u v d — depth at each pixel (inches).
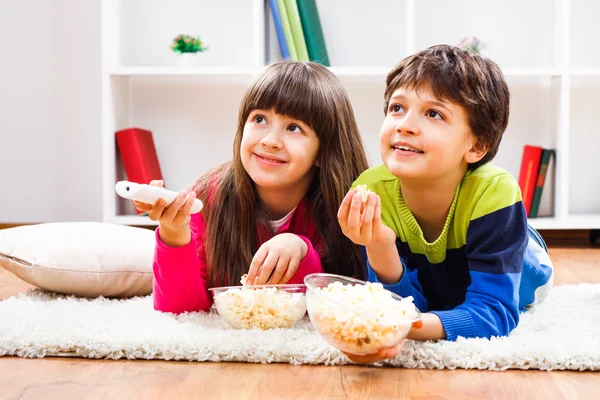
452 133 41.3
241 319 42.7
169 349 38.8
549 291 55.2
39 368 37.2
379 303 37.2
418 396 33.2
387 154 42.5
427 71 41.2
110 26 96.0
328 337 36.6
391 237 40.7
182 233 45.0
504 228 42.5
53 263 54.1
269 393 33.4
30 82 106.2
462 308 41.0
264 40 97.5
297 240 46.3
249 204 50.3
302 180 50.0
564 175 94.7
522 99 103.9
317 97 47.4
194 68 94.2
